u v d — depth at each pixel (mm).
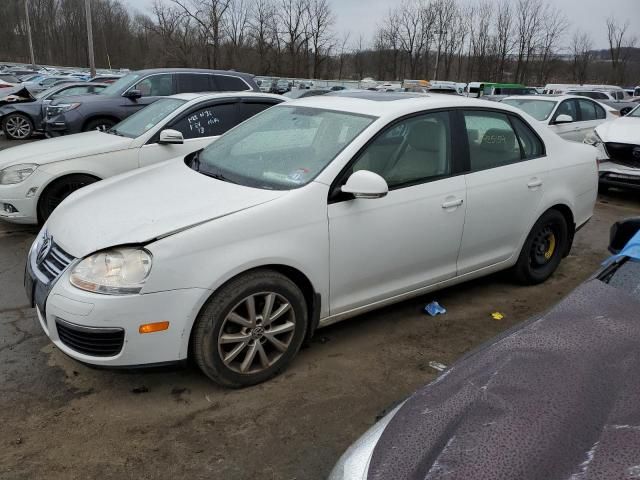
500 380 1705
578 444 1403
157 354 2789
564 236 4750
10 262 5121
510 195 4121
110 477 2467
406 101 3816
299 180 3260
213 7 43469
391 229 3455
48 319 2855
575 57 55594
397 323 4000
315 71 51750
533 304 4391
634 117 8711
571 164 4625
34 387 3121
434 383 1871
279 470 2533
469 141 3945
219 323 2908
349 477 1538
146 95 9883
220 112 6496
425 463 1460
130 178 3789
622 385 1599
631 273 2248
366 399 3078
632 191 9062
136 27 67750
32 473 2477
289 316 3180
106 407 2957
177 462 2564
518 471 1357
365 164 3379
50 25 73375
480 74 54125
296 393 3111
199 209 2988
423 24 54906
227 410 2947
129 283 2697
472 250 4016
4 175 5629
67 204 3508
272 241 2992
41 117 15195
